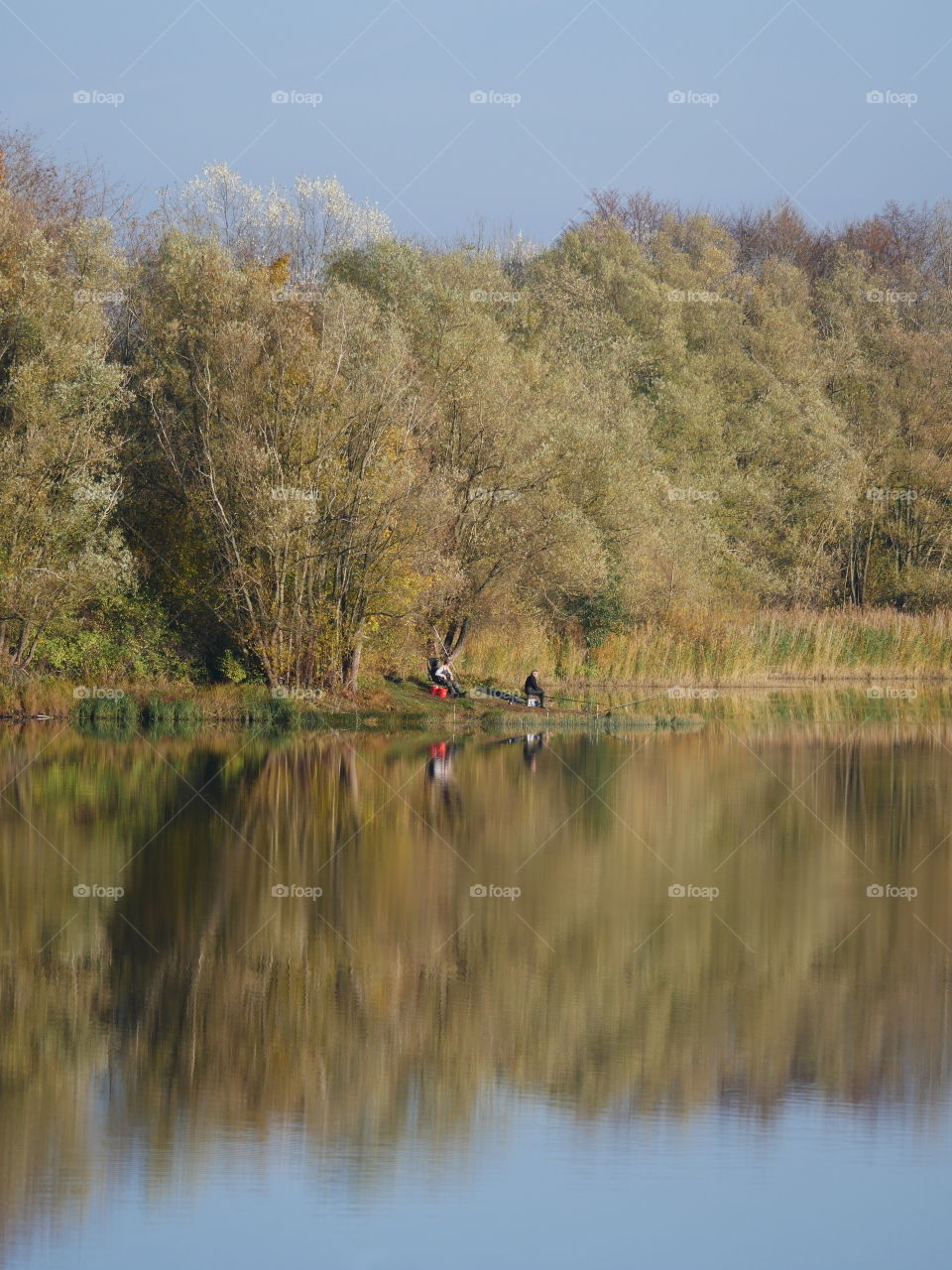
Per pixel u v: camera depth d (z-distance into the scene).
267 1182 25.22
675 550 119.62
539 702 94.25
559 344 133.00
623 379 137.88
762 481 146.38
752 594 138.75
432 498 91.56
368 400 90.81
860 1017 33.84
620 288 151.38
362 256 116.44
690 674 114.56
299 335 91.81
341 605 92.19
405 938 40.22
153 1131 26.95
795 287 176.25
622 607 111.69
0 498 85.75
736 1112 28.25
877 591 154.00
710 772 71.38
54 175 111.19
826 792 65.69
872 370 162.12
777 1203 24.67
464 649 104.38
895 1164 26.23
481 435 99.31
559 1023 33.06
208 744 78.50
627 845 53.38
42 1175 25.28
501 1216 24.05
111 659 94.31
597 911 43.56
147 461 98.38
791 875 48.66
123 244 113.75
